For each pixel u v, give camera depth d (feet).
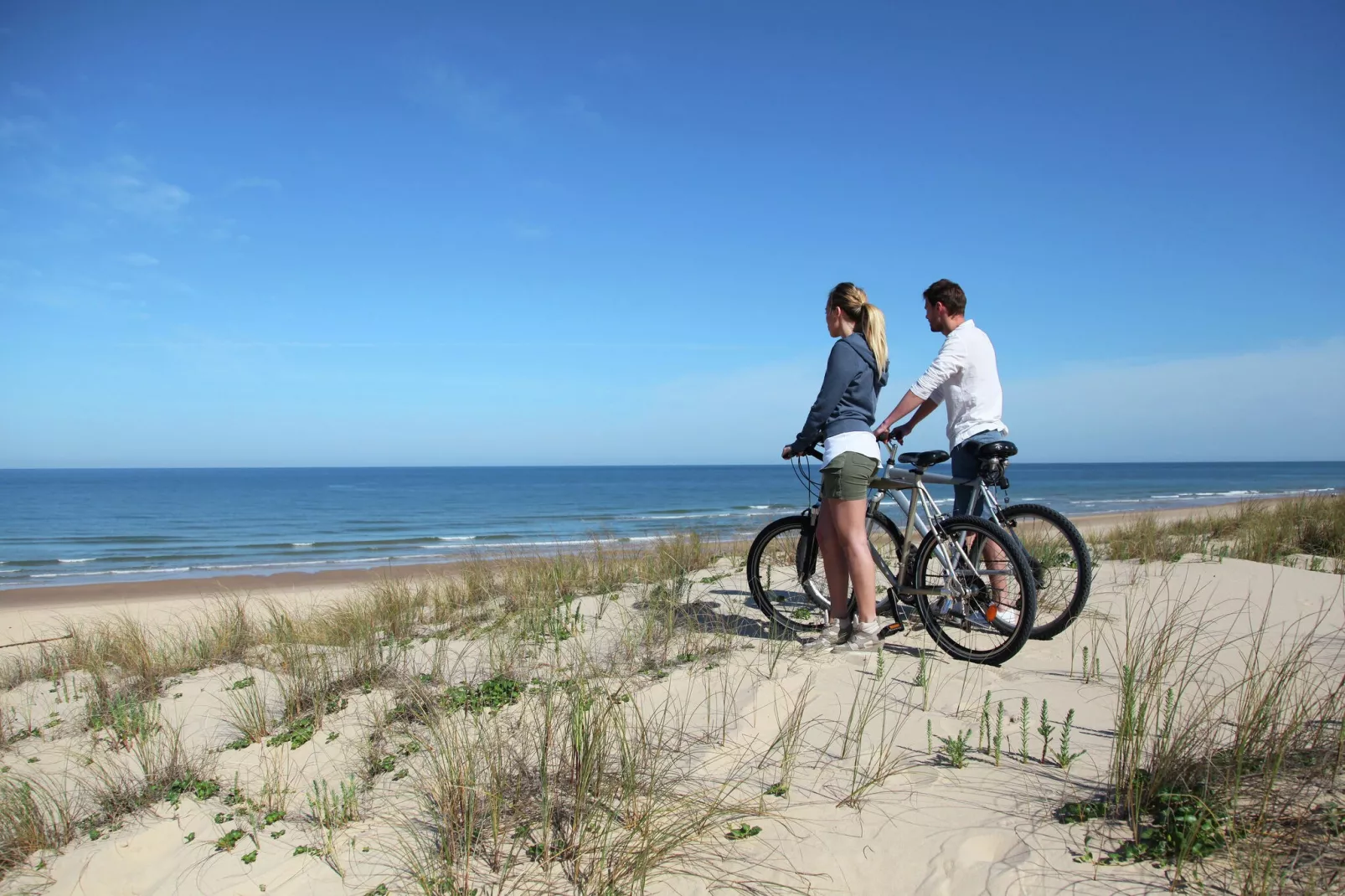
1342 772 7.51
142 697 15.07
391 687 13.74
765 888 6.81
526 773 9.12
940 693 11.13
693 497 185.37
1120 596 17.01
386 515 132.26
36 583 52.39
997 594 13.28
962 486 14.55
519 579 22.77
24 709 15.75
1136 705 10.00
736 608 17.38
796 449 13.76
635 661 13.79
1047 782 8.15
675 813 8.05
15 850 9.38
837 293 13.73
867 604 13.29
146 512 140.77
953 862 6.88
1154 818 7.09
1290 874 6.07
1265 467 652.48
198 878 8.39
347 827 9.06
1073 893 6.22
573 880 7.20
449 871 7.42
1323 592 17.19
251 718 12.96
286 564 60.70
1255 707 8.88
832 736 9.87
